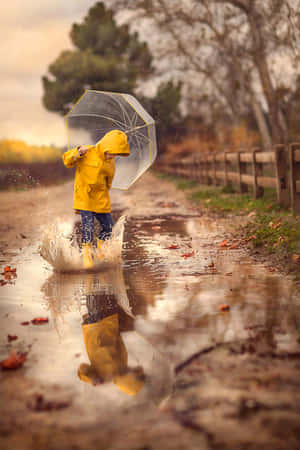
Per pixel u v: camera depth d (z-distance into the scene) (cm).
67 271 509
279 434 188
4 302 397
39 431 198
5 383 243
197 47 2244
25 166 2712
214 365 254
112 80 3531
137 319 340
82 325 333
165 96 2970
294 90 1667
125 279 464
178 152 3092
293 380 232
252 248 589
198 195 1349
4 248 677
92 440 190
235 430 193
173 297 393
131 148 573
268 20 1527
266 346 276
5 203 1510
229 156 1315
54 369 260
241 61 2008
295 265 484
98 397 225
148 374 248
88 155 520
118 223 539
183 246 634
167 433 193
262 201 986
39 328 329
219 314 341
